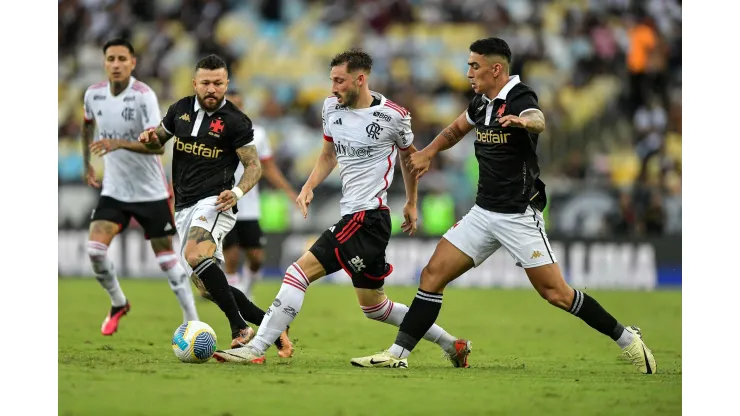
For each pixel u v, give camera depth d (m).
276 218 62.53
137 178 32.47
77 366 24.25
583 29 80.56
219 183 26.77
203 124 26.42
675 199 64.69
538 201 24.80
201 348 24.89
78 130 73.00
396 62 80.31
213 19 82.25
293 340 33.03
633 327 25.61
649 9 81.31
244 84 78.75
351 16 82.94
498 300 53.00
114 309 33.47
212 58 26.17
